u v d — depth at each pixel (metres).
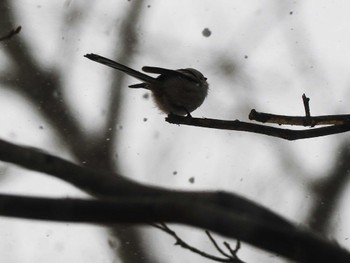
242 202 6.57
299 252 5.31
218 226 5.13
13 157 6.38
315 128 8.00
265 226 5.22
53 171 6.47
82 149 18.80
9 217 4.97
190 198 6.60
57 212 5.00
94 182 6.51
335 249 5.34
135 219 5.08
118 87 19.52
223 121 8.00
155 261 16.00
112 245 16.27
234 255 7.23
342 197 17.09
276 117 8.00
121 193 6.58
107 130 19.02
